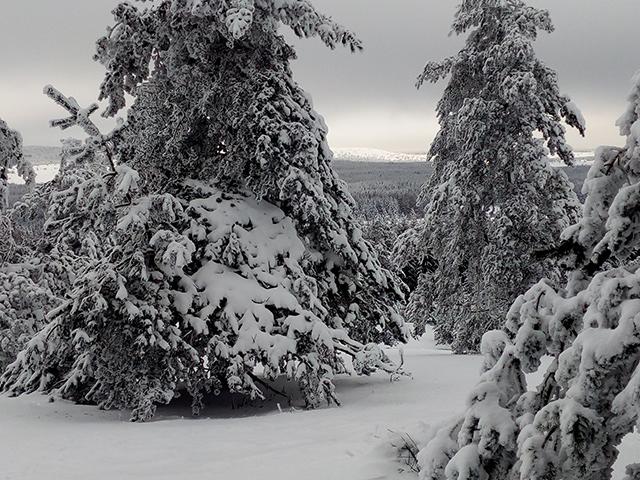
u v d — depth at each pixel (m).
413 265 27.27
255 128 14.12
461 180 22.77
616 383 3.58
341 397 13.82
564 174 22.00
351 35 14.70
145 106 14.79
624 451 6.70
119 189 12.10
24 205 16.67
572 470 3.56
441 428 4.50
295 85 15.22
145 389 12.46
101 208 12.80
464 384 14.38
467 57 23.64
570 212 21.94
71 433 10.12
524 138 22.08
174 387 12.80
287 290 13.64
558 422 3.63
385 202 120.31
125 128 14.77
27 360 13.79
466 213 23.11
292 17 14.55
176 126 14.46
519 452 3.71
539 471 3.56
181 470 7.44
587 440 3.49
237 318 13.05
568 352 3.69
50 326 13.38
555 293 4.12
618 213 3.85
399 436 7.58
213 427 10.51
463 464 3.89
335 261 15.47
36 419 11.99
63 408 13.49
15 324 18.70
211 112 14.76
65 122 12.63
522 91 21.39
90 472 7.47
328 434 8.94
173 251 12.02
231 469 7.36
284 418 11.10
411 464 6.77
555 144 22.03
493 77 22.59
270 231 14.38
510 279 21.95
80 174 14.77
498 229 21.66
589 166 4.21
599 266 4.06
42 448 8.84
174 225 13.85
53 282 20.39
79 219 14.23
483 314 23.23
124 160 15.27
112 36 14.91
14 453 8.52
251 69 14.54
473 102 22.48
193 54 14.42
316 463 7.29
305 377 12.86
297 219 15.20
